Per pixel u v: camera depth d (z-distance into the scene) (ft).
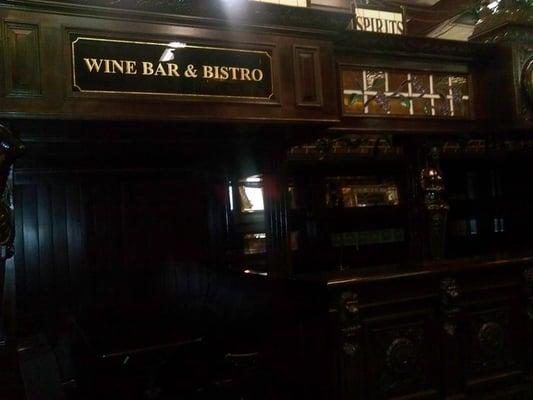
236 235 15.24
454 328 10.68
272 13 9.59
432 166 13.48
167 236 14.26
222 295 13.52
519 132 14.07
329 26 10.16
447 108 13.23
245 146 12.23
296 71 9.93
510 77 13.08
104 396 11.43
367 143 15.65
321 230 17.67
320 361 9.59
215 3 9.08
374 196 18.58
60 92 8.11
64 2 8.09
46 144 10.42
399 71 12.60
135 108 8.62
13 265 9.78
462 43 12.91
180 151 12.31
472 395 10.82
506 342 11.45
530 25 13.19
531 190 19.65
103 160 12.72
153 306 13.94
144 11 8.64
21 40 7.90
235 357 10.35
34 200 12.94
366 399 9.61
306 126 10.38
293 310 10.37
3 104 7.75
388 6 13.67
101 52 8.42
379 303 9.87
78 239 13.32
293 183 17.46
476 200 20.65
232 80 9.38
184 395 12.02
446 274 10.64
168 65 8.89
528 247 19.70
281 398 10.94
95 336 11.51
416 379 10.27
